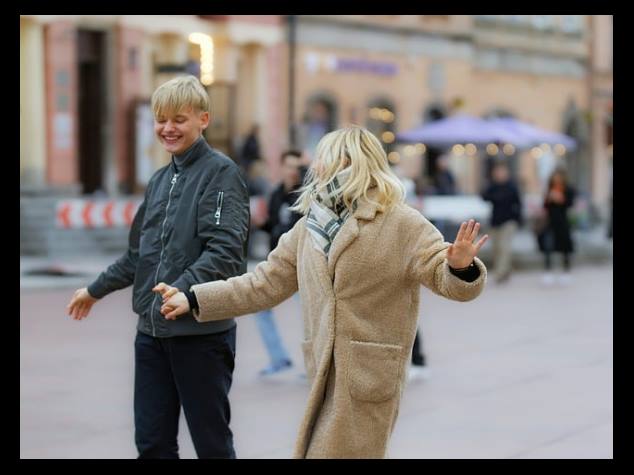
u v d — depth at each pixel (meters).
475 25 74.69
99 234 45.31
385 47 67.25
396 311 8.96
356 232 8.88
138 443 10.81
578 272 46.41
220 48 57.16
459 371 21.22
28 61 46.62
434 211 47.81
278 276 9.44
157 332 10.62
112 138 50.75
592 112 86.31
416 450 15.03
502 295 36.03
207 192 10.64
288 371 20.97
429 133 49.12
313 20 62.56
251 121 59.31
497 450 15.03
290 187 20.11
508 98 78.25
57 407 17.55
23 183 46.81
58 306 30.28
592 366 21.91
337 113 64.31
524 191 77.56
